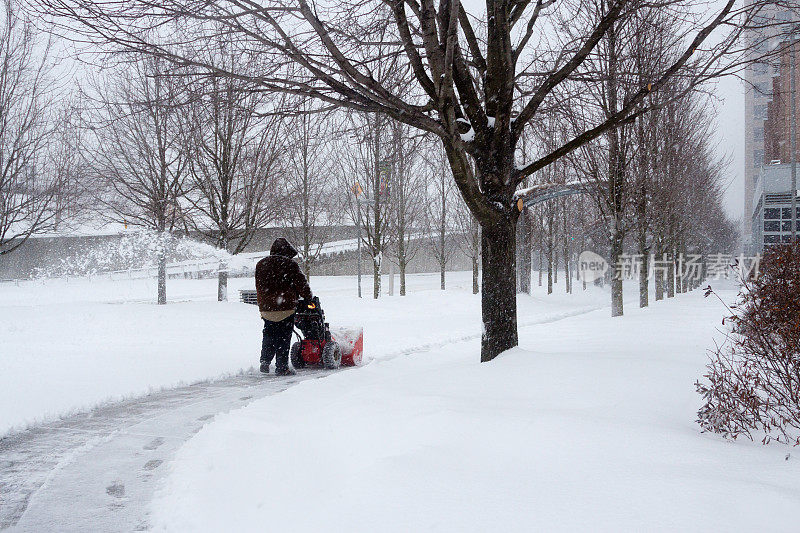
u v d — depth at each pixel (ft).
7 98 59.41
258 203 74.28
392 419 16.08
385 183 94.02
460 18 29.04
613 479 10.93
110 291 102.22
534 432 14.01
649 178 66.74
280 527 10.56
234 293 112.78
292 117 24.98
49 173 68.49
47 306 56.18
